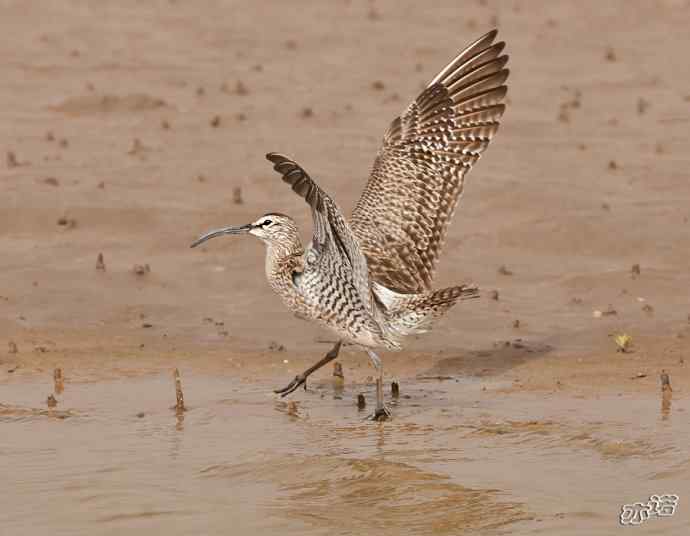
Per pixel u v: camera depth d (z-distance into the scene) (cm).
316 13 3105
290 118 2342
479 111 1286
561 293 1648
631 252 1753
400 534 1049
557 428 1249
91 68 2641
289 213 1892
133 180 2014
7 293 1652
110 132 2264
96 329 1572
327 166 2075
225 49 2805
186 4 3186
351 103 2433
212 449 1234
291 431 1272
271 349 1519
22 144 2181
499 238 1806
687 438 1210
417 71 2633
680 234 1783
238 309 1633
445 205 1277
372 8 3144
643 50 2753
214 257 1769
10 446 1250
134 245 1805
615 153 2109
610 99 2422
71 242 1806
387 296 1201
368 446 1225
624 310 1589
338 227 1092
